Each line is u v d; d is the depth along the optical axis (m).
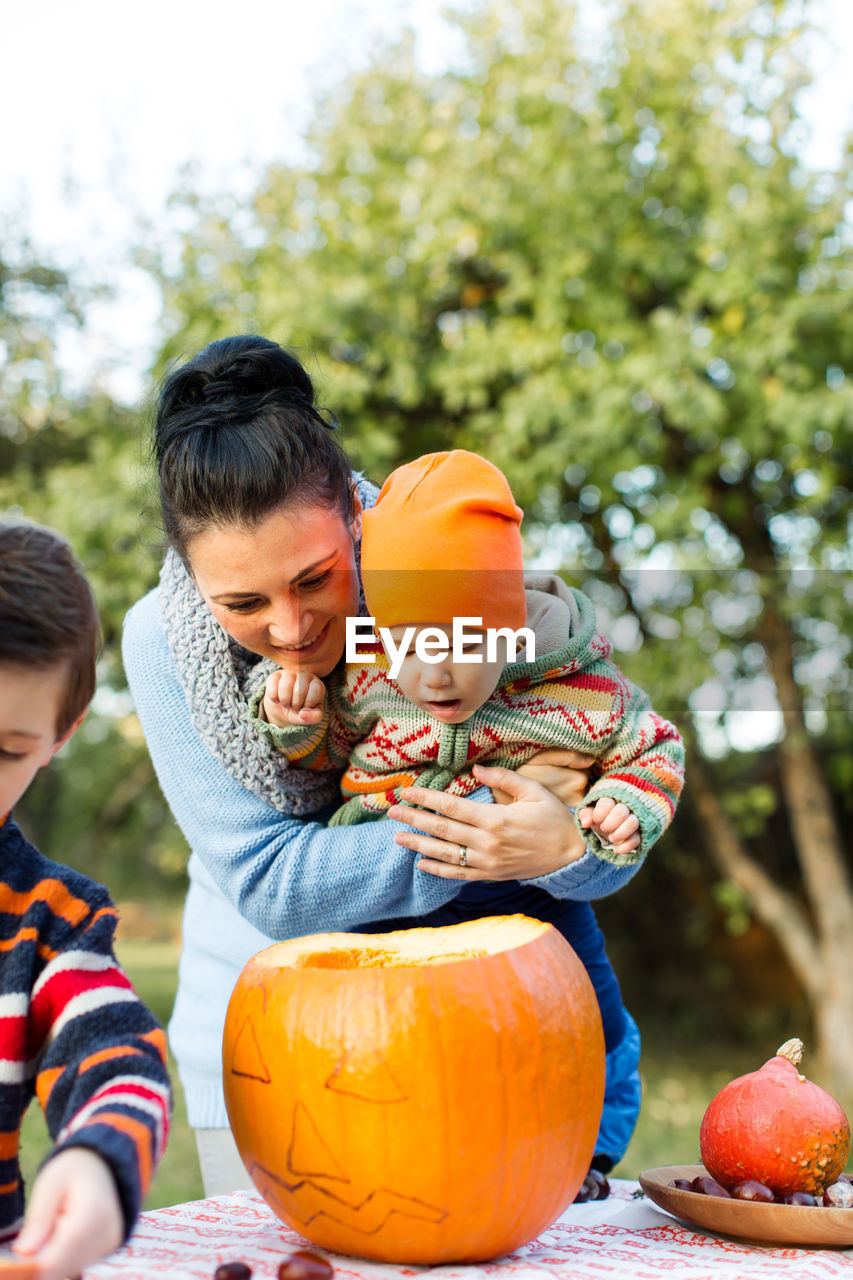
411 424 6.46
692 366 5.48
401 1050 1.03
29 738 0.92
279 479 1.20
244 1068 1.09
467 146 6.04
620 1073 1.60
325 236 6.35
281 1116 1.05
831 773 6.91
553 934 1.20
